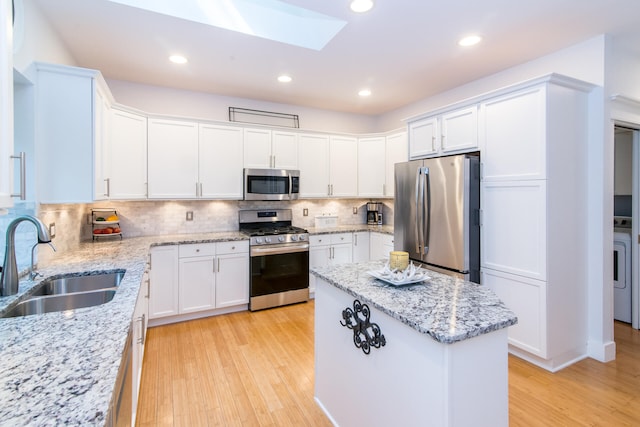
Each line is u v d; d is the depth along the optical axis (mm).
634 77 2826
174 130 3465
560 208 2424
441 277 1830
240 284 3607
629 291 3307
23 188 1153
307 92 3867
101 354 914
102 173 2455
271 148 3996
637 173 3117
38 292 1700
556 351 2426
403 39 2572
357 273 1913
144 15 2211
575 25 2385
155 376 2342
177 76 3326
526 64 3012
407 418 1293
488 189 2719
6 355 900
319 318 2012
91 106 2172
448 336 1061
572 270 2516
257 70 3178
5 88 1030
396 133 4227
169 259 3236
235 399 2094
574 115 2506
